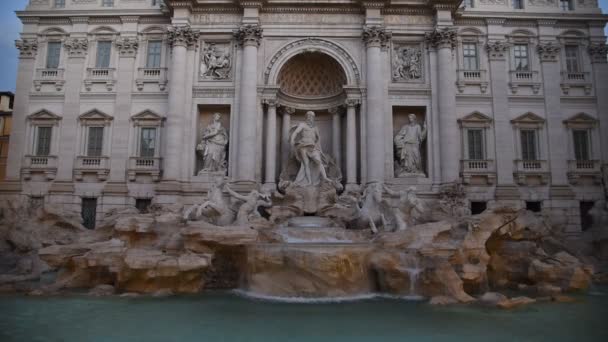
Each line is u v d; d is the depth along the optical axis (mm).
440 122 30000
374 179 28609
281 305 16172
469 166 31156
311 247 17812
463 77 32312
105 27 32781
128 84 32031
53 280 21156
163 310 15344
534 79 32531
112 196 30594
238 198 25344
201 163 31094
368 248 18797
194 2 30719
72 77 32406
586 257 27078
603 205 30500
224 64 31000
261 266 18203
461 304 16281
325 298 17312
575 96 32469
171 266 17609
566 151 31766
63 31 33000
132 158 30844
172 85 29922
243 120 29344
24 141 31984
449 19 30656
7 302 16516
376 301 16891
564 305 16359
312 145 28844
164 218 21625
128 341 11734
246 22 30453
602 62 32844
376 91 29719
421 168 30531
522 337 12156
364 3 30469
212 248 19562
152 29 32688
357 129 30906
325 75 32938
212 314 14797
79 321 13805
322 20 31328
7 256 24953
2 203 29188
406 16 31625
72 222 27203
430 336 12258
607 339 11945
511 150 31500
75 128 31812
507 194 30672
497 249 22531
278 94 31641
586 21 33031
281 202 27719
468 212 28375
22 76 32719
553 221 29609
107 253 18547
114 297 17422
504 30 32906
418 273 17734
